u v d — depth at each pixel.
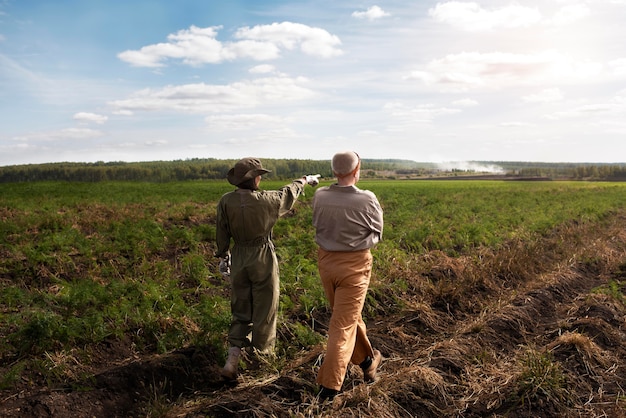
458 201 26.30
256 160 5.29
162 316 6.45
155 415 4.57
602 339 6.82
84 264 9.38
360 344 5.12
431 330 7.29
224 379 5.41
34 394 4.93
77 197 22.77
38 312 5.89
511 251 11.13
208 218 15.77
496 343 6.69
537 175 154.12
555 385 5.22
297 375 5.33
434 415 4.94
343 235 4.75
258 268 5.26
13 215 15.06
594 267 11.95
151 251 10.27
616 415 4.95
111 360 5.78
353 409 4.69
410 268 9.79
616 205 29.09
